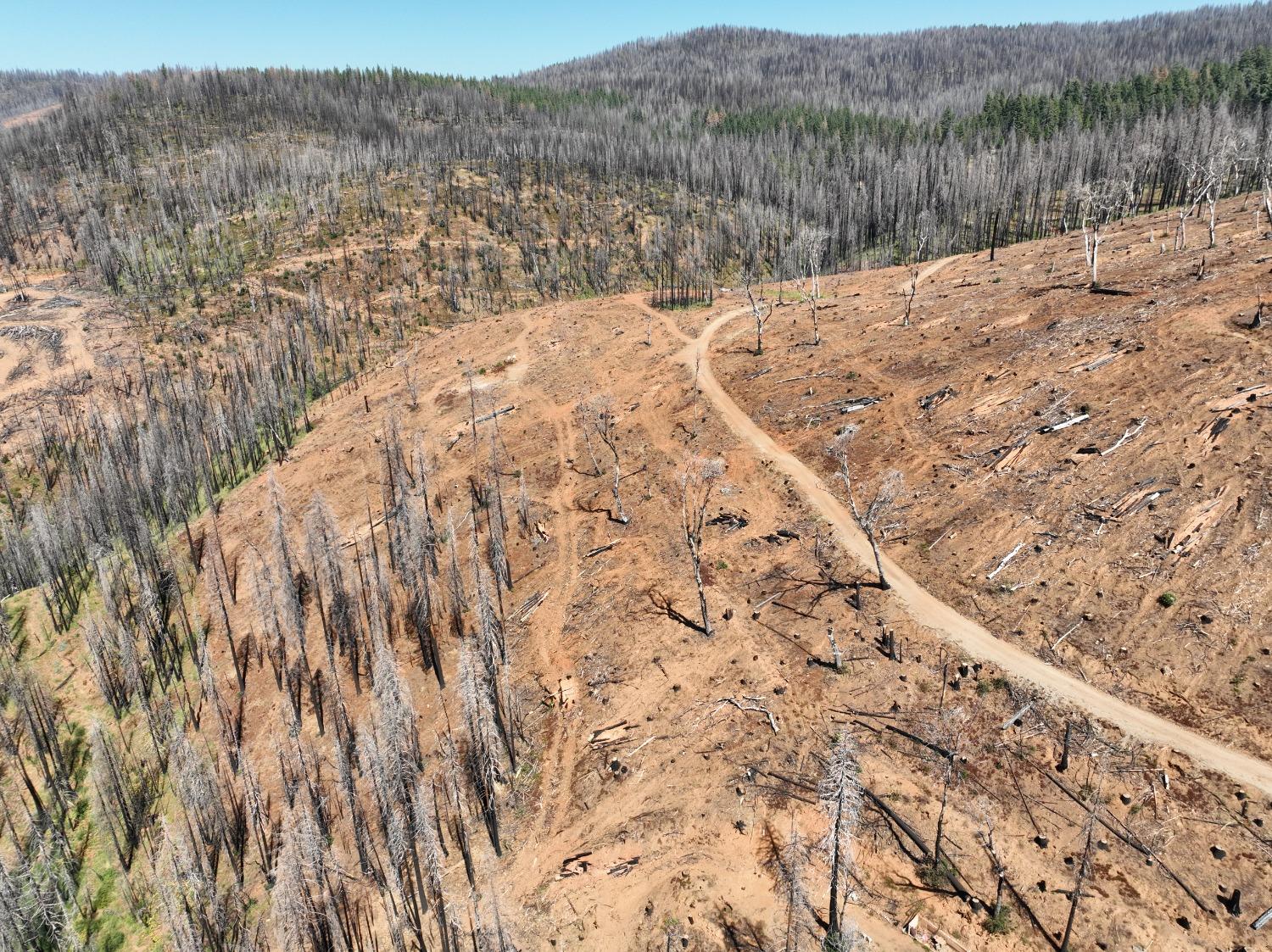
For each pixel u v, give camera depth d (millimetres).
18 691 63375
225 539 82188
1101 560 49594
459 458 84500
